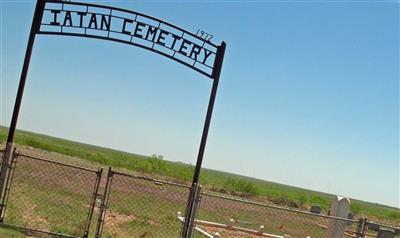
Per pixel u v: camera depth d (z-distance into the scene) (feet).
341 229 50.44
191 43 40.75
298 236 78.54
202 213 83.20
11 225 37.11
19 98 38.01
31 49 38.63
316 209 126.93
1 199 40.11
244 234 67.31
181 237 38.50
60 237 37.70
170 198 96.32
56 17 39.37
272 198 203.62
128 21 40.65
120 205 68.95
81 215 52.85
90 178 99.76
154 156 237.66
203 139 39.75
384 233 77.77
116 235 45.91
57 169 102.99
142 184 110.73
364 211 242.78
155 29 40.86
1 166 38.42
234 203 124.98
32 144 238.68
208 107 40.14
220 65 40.32
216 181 295.48
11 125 37.86
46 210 51.83
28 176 78.38
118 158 283.38
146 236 49.55
